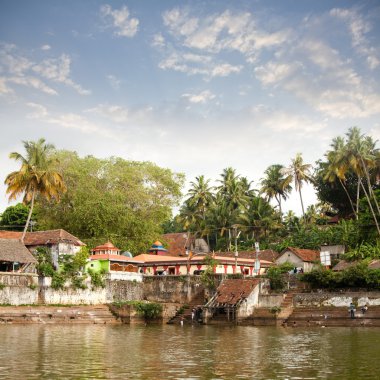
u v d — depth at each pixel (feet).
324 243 260.42
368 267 193.26
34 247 212.43
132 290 221.05
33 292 184.85
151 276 226.17
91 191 250.57
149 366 79.87
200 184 326.44
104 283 208.44
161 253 279.49
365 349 102.89
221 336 134.82
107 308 194.90
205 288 209.97
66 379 68.18
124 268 234.99
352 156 236.43
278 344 113.50
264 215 299.58
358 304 174.91
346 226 253.24
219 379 69.10
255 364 82.58
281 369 77.51
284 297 188.85
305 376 71.51
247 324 183.52
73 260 202.49
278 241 306.96
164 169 284.61
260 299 193.06
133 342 116.88
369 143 280.51
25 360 84.84
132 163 281.95
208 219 315.99
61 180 215.10
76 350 99.30
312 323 173.88
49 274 191.93
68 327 160.15
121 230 251.80
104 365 80.48
